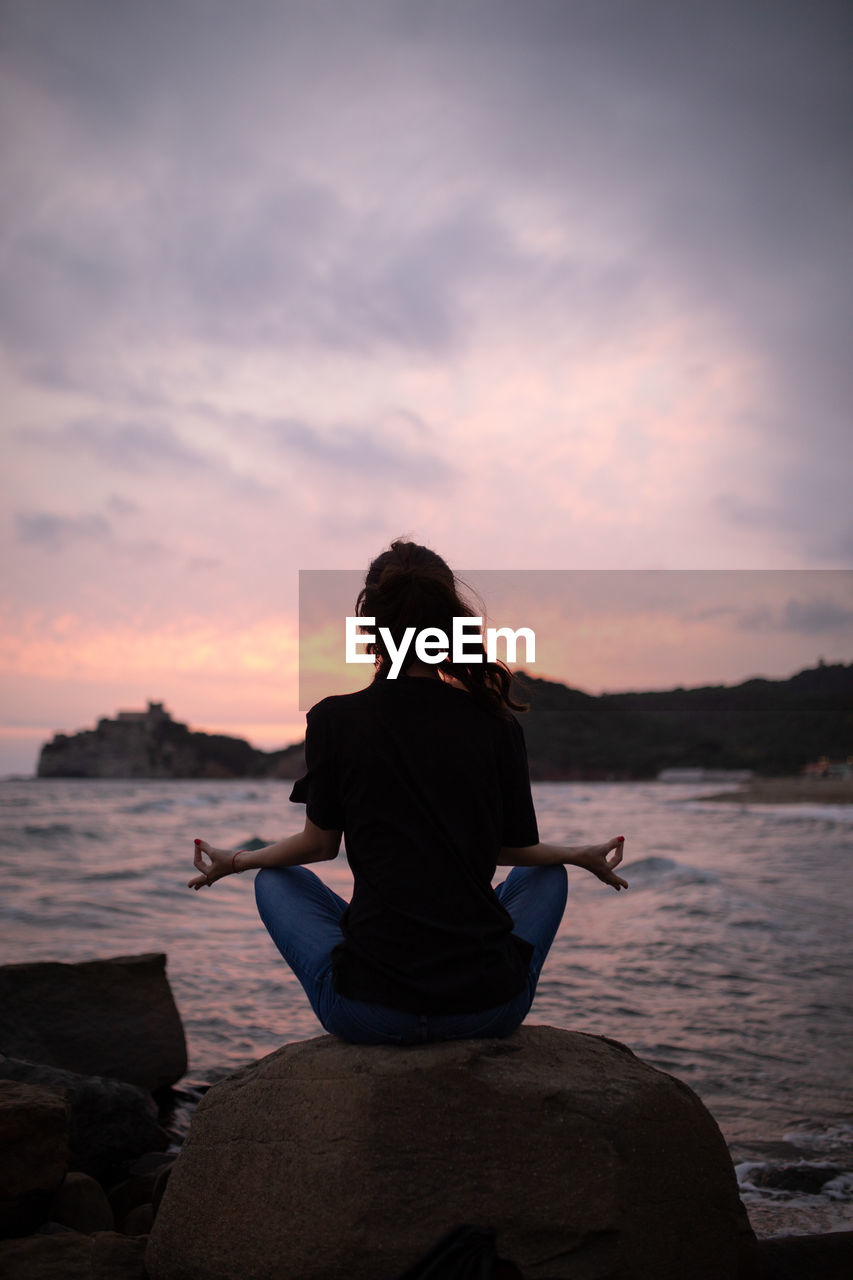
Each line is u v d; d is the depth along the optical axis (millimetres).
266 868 2166
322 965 2006
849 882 11562
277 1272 1737
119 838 21578
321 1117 1812
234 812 38281
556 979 6336
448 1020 1866
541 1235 1722
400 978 1844
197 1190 1889
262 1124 1874
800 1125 3814
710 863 14383
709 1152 1881
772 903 9633
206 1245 1829
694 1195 1835
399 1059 1838
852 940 7680
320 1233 1722
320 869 13312
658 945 7461
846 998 5824
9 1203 2350
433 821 1901
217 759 152500
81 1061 4215
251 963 6930
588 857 2199
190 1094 4441
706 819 30922
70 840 20547
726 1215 1863
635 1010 5551
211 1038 5113
